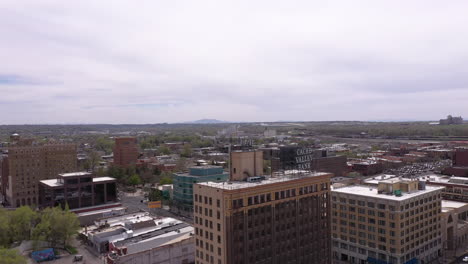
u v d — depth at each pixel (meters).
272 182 108.69
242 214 99.19
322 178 121.06
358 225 143.88
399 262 130.50
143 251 131.50
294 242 112.31
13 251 118.75
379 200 136.25
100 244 152.50
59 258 148.00
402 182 146.25
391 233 132.62
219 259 98.88
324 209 121.94
